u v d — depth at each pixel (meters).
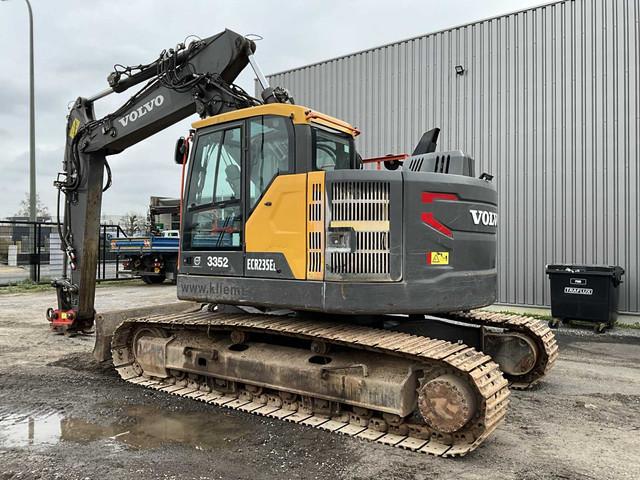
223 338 5.87
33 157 20.72
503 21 11.53
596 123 10.52
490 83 11.71
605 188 10.43
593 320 9.54
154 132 7.44
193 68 6.60
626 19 10.23
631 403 5.59
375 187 4.59
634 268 10.11
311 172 4.78
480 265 5.02
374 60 13.31
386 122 13.16
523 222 11.27
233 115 5.40
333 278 4.60
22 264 24.25
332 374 4.77
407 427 4.46
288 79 14.78
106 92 7.73
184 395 5.64
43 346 8.13
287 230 4.87
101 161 8.23
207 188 5.62
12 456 4.11
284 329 4.98
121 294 15.97
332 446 4.36
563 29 10.87
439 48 12.38
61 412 5.16
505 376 6.30
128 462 4.00
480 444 4.44
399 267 4.55
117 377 6.45
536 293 11.09
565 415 5.20
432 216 4.68
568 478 3.80
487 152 11.75
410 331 5.70
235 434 4.61
